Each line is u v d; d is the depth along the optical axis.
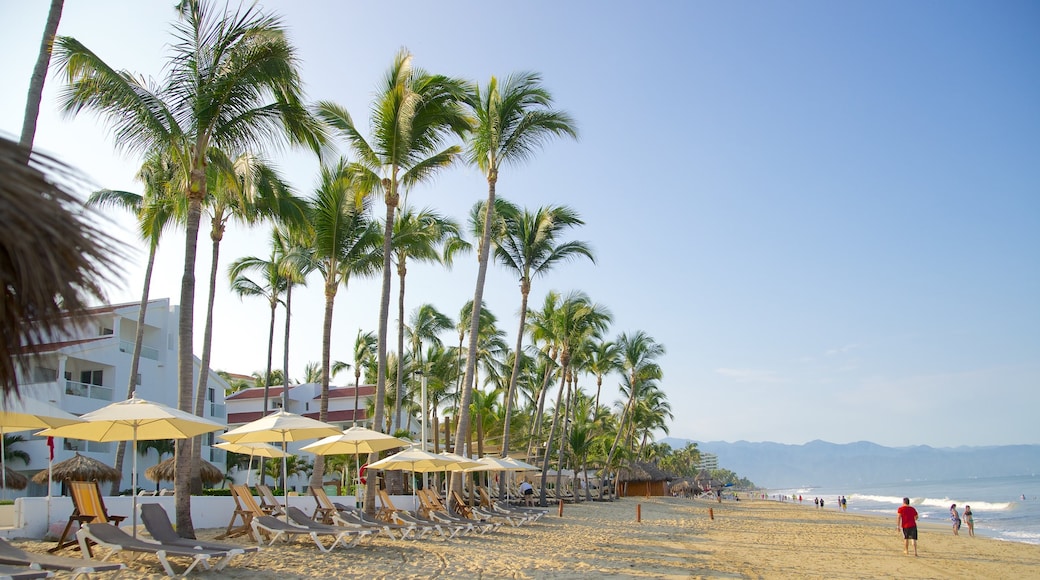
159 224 22.61
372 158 20.73
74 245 3.00
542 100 23.16
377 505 22.86
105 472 19.67
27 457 26.97
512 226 30.41
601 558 15.88
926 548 23.73
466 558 14.55
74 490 10.92
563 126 23.22
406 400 43.47
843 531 30.53
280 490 28.45
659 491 80.88
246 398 49.09
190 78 13.38
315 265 22.56
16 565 7.61
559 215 29.61
